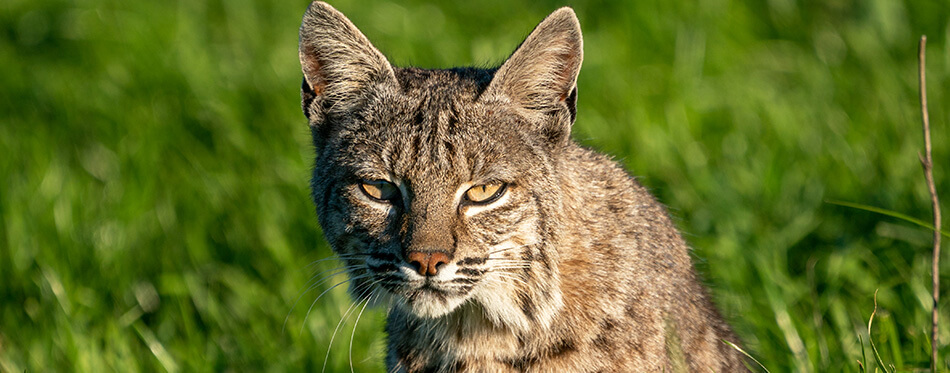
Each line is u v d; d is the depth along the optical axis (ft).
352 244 40.04
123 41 80.02
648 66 74.90
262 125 68.44
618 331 39.04
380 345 49.19
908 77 67.92
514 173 38.47
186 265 57.41
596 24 82.58
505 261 38.86
